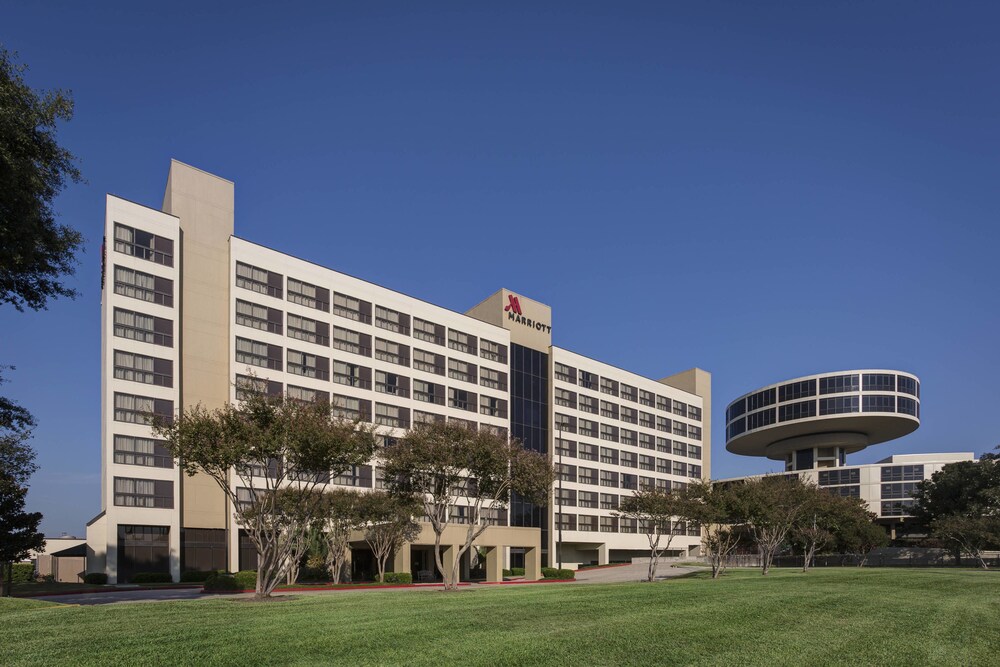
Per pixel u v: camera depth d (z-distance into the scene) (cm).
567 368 9319
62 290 2409
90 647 1313
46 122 2094
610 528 9444
